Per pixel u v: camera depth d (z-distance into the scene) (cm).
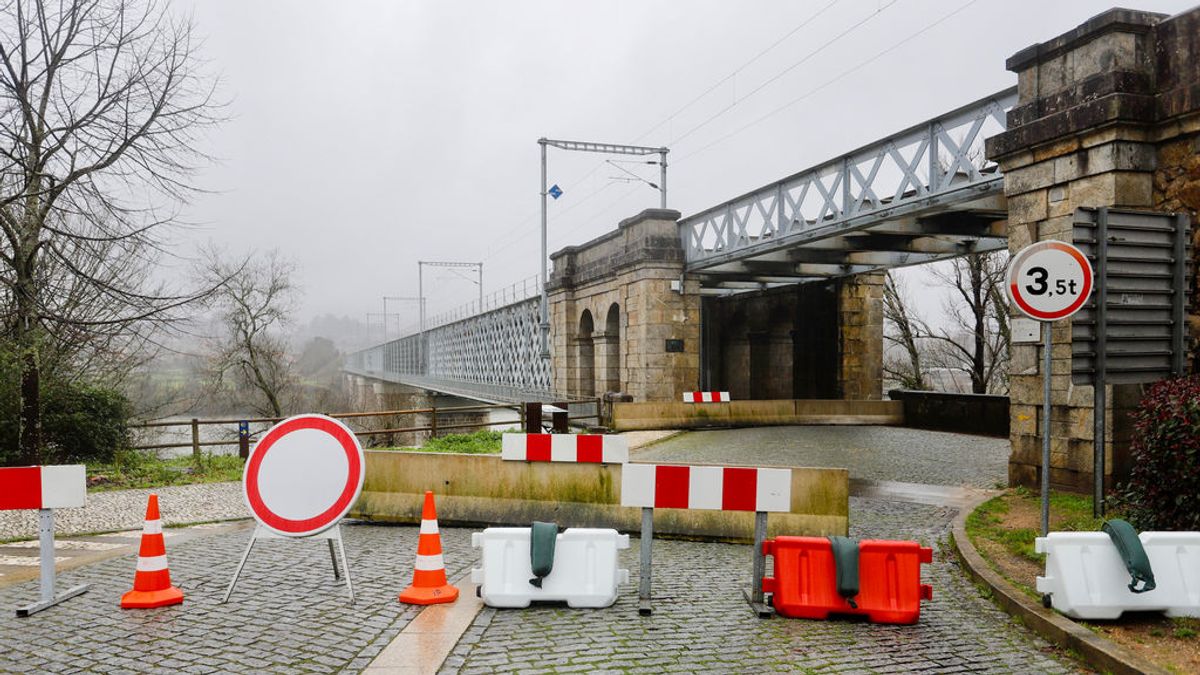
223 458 1745
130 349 1833
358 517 938
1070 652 489
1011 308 1082
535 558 575
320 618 545
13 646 488
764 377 3006
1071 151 970
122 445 1728
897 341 3284
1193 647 470
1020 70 1063
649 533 586
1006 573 650
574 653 482
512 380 4069
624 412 2134
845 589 547
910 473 1319
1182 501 620
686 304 2394
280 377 3934
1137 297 784
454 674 445
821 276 2464
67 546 811
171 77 1238
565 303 3083
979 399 2006
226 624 531
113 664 456
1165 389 679
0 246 1244
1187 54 882
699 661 470
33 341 1232
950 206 1387
